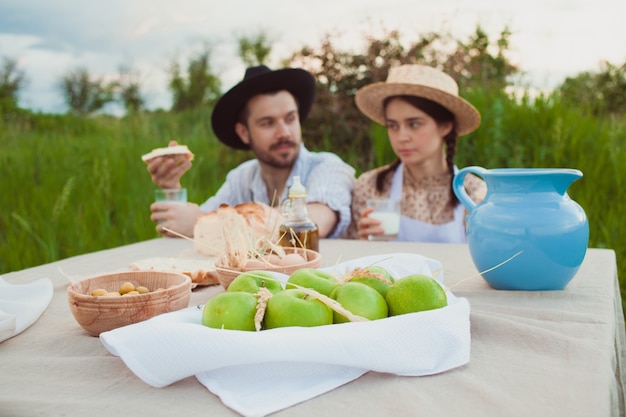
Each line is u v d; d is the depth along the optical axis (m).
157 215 2.33
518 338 0.99
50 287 1.29
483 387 0.80
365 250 1.97
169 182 2.37
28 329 1.13
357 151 5.11
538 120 4.11
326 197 2.43
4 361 0.94
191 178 4.41
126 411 0.76
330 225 2.41
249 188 2.97
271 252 1.38
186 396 0.80
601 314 1.12
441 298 0.95
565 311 1.13
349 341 0.82
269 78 2.60
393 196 2.69
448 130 2.60
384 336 0.84
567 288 1.34
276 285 1.00
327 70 5.25
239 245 1.28
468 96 4.48
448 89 2.53
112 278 1.17
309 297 0.92
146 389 0.83
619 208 3.32
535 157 3.80
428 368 0.85
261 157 2.75
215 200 3.00
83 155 5.05
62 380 0.87
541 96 4.24
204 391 0.82
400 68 2.59
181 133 6.43
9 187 4.29
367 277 0.99
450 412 0.74
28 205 4.02
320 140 5.19
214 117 2.88
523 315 1.14
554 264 1.26
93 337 1.07
